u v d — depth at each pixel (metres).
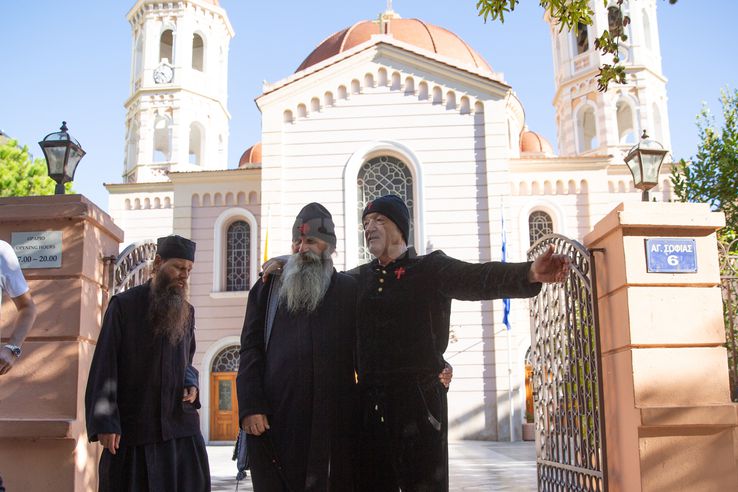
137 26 30.58
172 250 4.59
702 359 5.10
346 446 3.66
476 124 20.36
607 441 5.44
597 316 5.57
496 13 6.56
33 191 27.31
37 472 5.80
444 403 3.56
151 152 28.66
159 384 4.38
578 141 27.95
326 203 20.08
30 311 4.28
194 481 4.45
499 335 18.81
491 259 19.44
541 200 23.16
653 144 6.54
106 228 6.60
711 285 5.22
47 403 5.96
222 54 31.47
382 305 3.58
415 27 26.81
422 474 3.39
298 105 20.70
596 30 27.72
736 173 9.43
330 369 3.74
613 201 24.53
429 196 19.98
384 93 20.69
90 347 6.28
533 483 10.02
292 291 3.80
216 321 23.03
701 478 4.91
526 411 20.27
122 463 4.25
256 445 3.68
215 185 23.94
